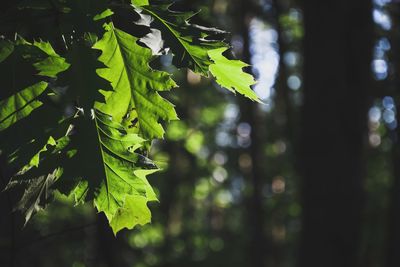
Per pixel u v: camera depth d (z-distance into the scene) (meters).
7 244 4.20
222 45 1.62
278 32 18.31
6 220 4.16
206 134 22.19
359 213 10.94
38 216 4.81
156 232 15.63
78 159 1.57
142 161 1.61
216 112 22.47
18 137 1.50
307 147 11.06
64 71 1.52
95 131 1.58
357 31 10.96
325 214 10.83
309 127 11.05
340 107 10.91
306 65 11.14
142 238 14.65
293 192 23.72
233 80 1.69
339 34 10.93
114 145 1.59
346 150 10.88
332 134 10.89
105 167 1.59
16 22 1.61
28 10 1.61
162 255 18.50
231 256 24.88
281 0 18.12
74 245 8.44
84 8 1.54
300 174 11.24
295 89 20.64
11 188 1.57
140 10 1.64
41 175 1.57
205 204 26.58
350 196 10.86
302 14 11.32
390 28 12.30
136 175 1.68
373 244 19.95
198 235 22.03
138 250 16.25
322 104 10.95
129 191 1.60
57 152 1.56
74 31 1.53
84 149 1.58
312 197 10.95
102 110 1.68
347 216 10.81
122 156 1.59
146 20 1.63
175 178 17.84
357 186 10.95
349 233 10.78
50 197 1.58
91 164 1.58
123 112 1.68
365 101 11.09
